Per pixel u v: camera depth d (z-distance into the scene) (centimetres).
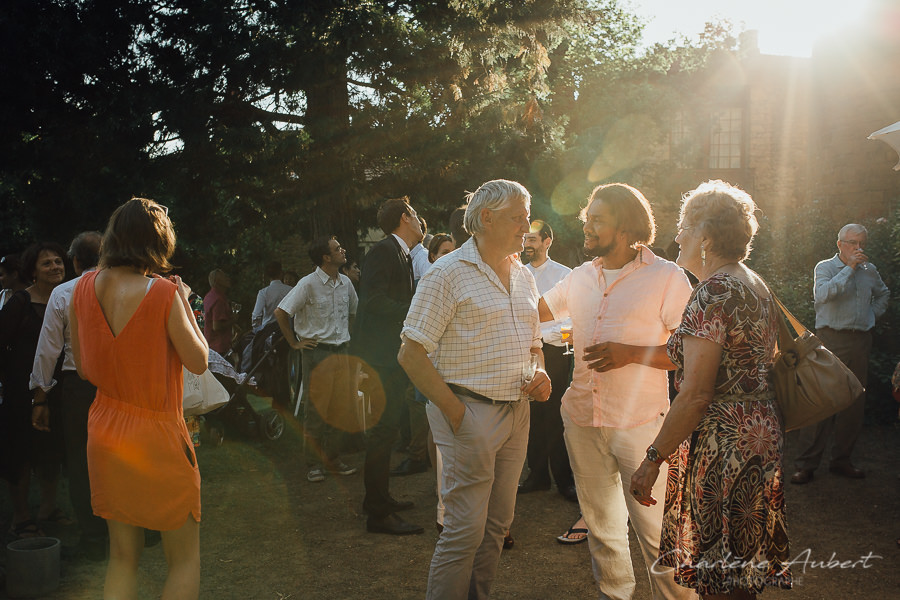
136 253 290
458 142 1177
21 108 1093
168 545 299
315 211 1135
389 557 430
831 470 595
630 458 303
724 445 252
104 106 1062
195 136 1040
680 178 1677
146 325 286
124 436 285
